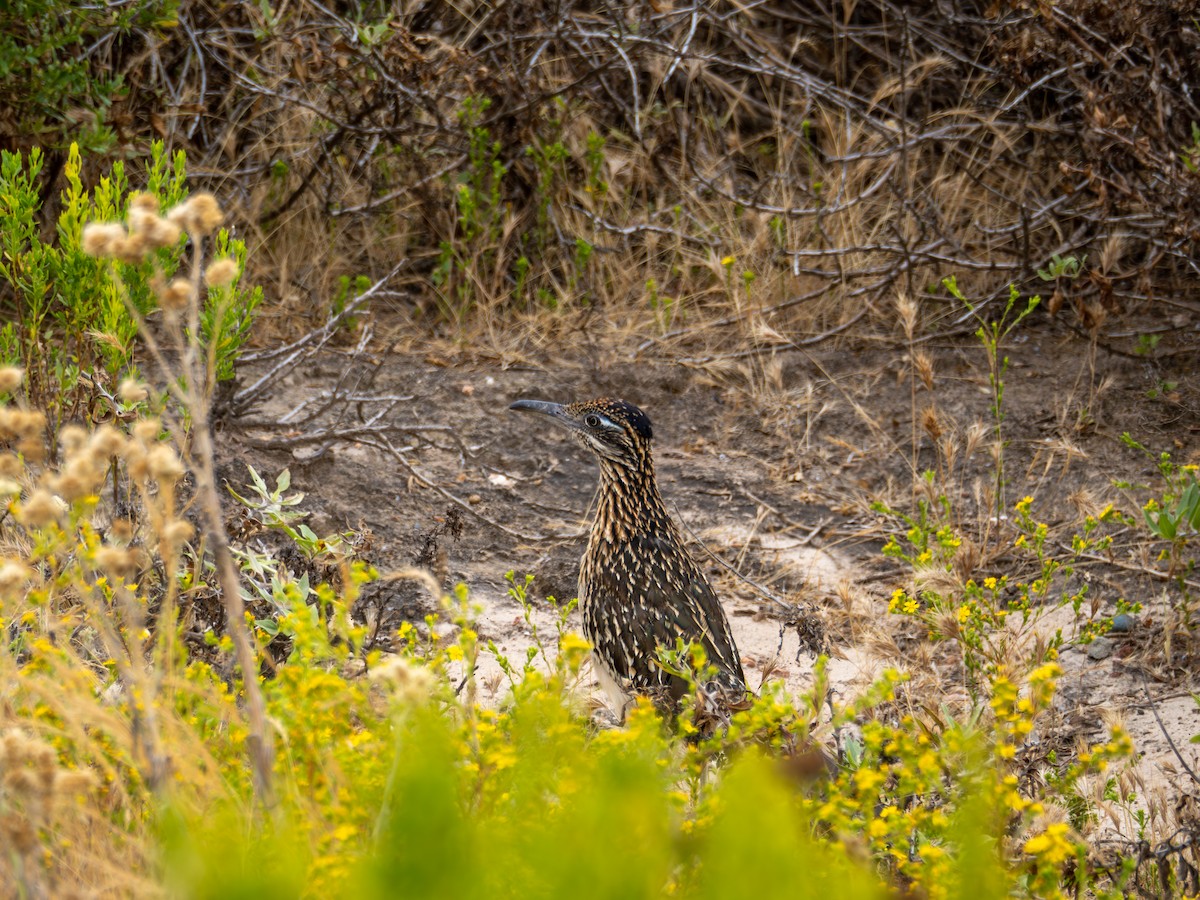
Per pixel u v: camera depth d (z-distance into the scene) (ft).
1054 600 34.50
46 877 15.40
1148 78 42.75
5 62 37.06
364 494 37.17
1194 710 30.07
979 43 50.44
